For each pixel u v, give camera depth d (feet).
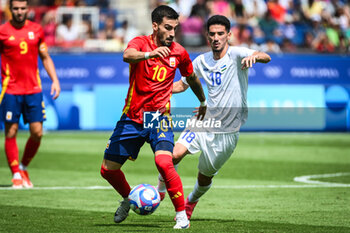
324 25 250.98
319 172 123.54
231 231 63.52
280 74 212.02
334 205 83.25
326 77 215.51
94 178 113.09
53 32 233.55
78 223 68.69
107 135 199.62
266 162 140.26
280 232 63.05
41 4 247.09
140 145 67.05
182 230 63.82
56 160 141.18
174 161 72.08
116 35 239.30
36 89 101.30
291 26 248.32
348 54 220.84
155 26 64.44
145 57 60.08
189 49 218.59
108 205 83.15
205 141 71.41
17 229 64.59
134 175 118.83
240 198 89.97
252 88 210.18
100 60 206.08
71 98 205.77
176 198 64.34
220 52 72.64
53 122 206.90
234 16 248.73
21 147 166.40
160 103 65.51
